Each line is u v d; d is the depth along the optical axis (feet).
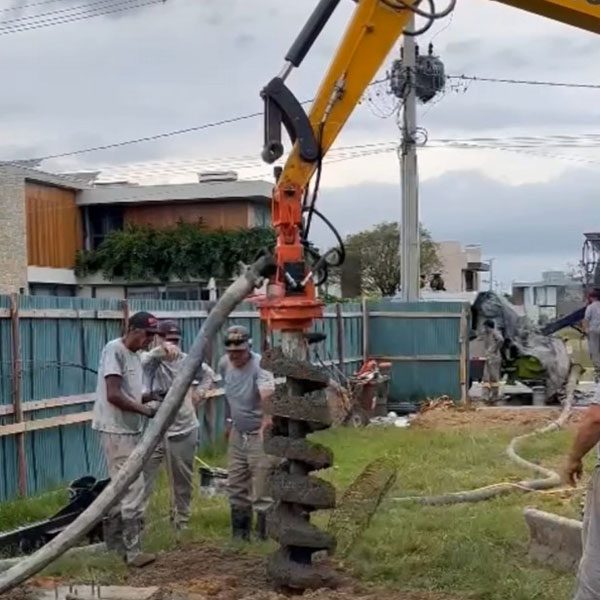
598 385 23.68
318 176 29.48
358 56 29.66
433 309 83.35
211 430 56.39
